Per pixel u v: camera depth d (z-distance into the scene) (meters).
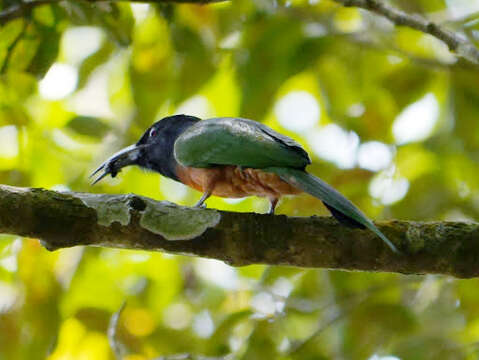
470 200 12.52
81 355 12.11
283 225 7.08
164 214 6.99
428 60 12.25
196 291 13.45
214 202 13.02
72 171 12.84
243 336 11.34
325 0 12.59
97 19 10.98
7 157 13.09
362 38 12.55
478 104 12.12
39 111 13.76
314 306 11.35
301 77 13.62
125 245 7.03
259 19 12.29
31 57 10.82
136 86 12.25
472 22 12.42
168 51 12.27
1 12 10.45
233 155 8.28
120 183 12.80
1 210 6.64
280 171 7.84
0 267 12.42
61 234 6.80
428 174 12.50
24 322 11.80
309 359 10.48
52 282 12.00
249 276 13.54
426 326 11.16
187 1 9.79
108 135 12.69
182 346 12.44
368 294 10.98
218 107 13.54
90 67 12.54
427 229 7.12
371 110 12.81
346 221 7.03
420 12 12.73
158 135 10.27
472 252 7.04
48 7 10.76
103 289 12.84
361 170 12.19
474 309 11.28
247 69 12.15
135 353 12.22
